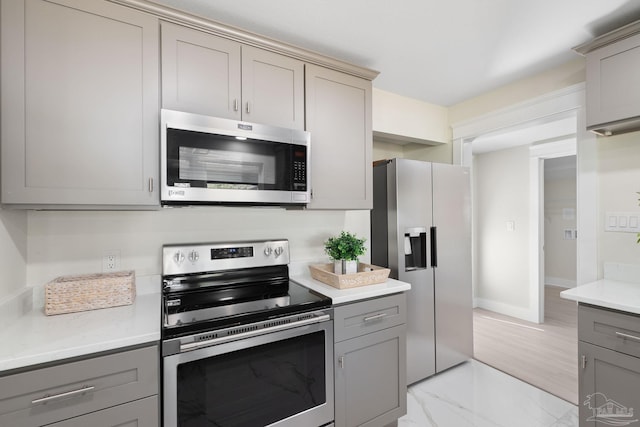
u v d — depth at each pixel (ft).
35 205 4.09
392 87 8.36
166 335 3.81
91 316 4.29
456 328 8.45
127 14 4.53
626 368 4.67
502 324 11.94
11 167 3.86
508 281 13.14
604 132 6.12
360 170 6.83
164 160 4.61
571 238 17.85
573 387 7.48
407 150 11.09
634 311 4.50
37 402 3.16
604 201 6.46
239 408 4.29
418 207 7.80
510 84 8.17
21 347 3.30
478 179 14.39
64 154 4.14
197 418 3.98
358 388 5.48
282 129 5.61
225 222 6.36
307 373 4.91
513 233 13.04
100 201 4.34
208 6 5.10
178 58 4.90
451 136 9.81
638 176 6.02
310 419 4.91
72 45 4.19
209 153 4.97
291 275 6.98
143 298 5.21
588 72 5.84
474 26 5.65
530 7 5.11
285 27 5.69
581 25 5.61
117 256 5.38
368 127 6.97
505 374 8.18
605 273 6.39
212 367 4.10
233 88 5.34
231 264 6.02
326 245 6.89
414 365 7.63
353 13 5.30
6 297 4.05
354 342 5.43
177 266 5.56
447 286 8.28
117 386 3.54
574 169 17.17
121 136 4.48
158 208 4.96
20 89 3.92
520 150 12.89
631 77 5.29
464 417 6.44
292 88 5.97
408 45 6.30
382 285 6.12
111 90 4.42
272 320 4.58
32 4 3.99
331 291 5.66
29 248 4.75
